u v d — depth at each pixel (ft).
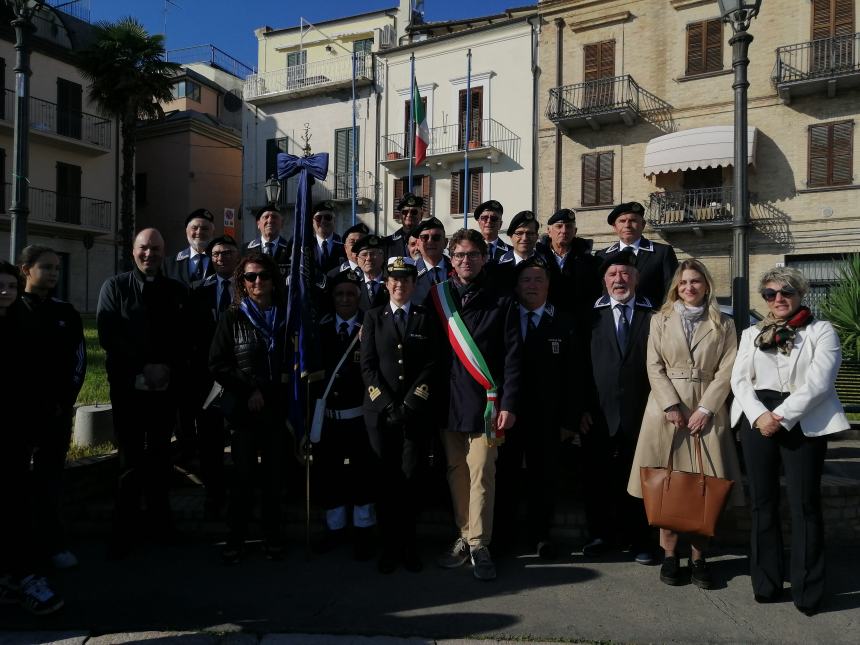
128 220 72.69
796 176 57.88
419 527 15.64
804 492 11.73
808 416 11.75
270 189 50.24
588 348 14.67
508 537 14.64
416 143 67.51
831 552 14.33
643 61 63.31
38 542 13.25
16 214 19.36
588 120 63.98
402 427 13.75
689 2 60.75
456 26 77.25
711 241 61.21
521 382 13.84
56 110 80.89
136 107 72.84
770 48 58.49
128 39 70.28
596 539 14.47
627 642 10.60
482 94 70.79
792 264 58.59
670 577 12.82
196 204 92.73
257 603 11.94
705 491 12.12
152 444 14.74
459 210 72.59
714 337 13.10
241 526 13.91
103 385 24.72
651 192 63.26
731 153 56.13
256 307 14.51
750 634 10.83
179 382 15.07
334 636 10.73
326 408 14.83
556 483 14.42
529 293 14.52
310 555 14.42
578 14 66.03
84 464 16.10
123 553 14.11
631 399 13.91
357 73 78.89
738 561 13.99
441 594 12.37
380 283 16.88
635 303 14.43
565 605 11.90
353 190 72.43
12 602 11.87
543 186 67.97
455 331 13.82
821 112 56.80
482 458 13.56
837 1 55.72
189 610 11.65
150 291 14.87
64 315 13.44
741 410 12.51
